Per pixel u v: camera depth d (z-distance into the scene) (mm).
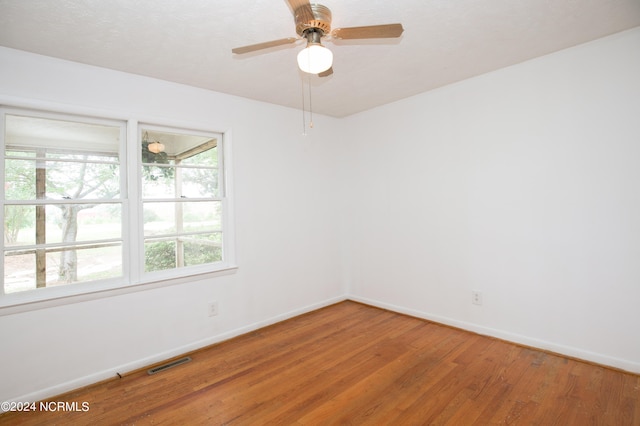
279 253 3590
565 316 2582
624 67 2283
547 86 2609
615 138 2336
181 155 2992
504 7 1909
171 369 2582
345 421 1914
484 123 2973
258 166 3416
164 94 2795
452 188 3223
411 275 3607
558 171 2584
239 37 2121
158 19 1894
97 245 2541
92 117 2498
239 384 2334
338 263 4254
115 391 2289
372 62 2602
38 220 2324
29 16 1817
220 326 3090
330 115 4125
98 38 2076
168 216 2900
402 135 3617
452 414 1953
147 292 2672
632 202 2283
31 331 2193
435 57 2557
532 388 2188
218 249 3197
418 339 3012
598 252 2424
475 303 3094
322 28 1652
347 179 4258
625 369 2324
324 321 3555
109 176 2602
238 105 3264
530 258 2746
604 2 1892
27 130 2287
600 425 1823
